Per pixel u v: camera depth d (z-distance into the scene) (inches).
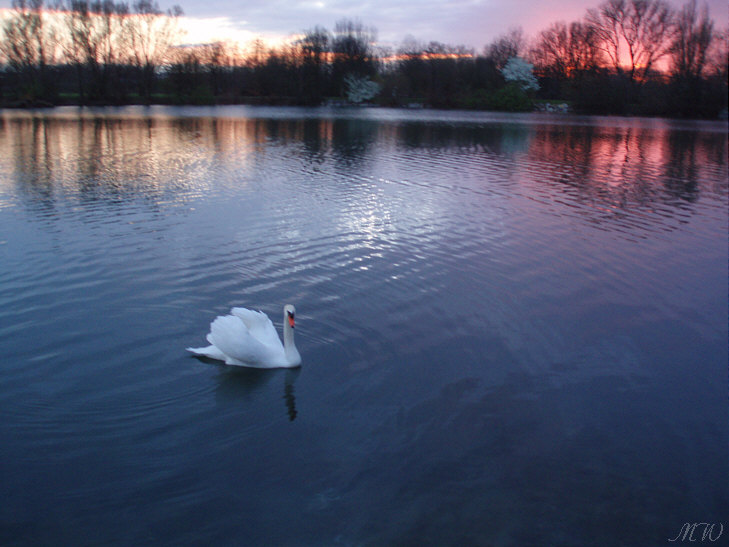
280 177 935.0
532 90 3398.1
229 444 282.8
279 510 243.6
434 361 363.6
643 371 365.4
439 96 3351.4
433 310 435.5
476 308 442.0
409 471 268.7
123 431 290.0
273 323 403.5
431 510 247.0
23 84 2770.7
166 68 3174.2
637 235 655.1
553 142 1594.5
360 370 351.6
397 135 1697.8
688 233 669.9
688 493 264.8
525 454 284.0
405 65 3587.6
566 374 357.1
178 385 331.0
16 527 230.8
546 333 408.2
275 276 487.8
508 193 853.2
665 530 243.4
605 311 449.1
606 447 292.8
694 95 2684.5
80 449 276.4
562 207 776.9
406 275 502.3
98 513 239.3
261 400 319.6
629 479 271.9
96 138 1434.5
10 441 279.4
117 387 326.3
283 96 3511.3
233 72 3627.0
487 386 339.6
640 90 2920.8
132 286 457.1
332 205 742.5
